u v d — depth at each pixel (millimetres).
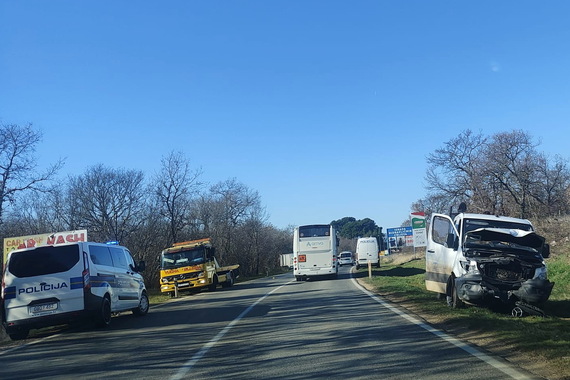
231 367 7547
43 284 12039
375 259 43281
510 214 33531
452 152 37188
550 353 7098
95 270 12789
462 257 11570
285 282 30500
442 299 14414
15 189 25016
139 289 15531
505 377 6211
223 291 26641
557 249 22922
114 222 37219
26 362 9016
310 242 28688
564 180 34969
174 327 12320
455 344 8234
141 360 8445
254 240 63844
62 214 37094
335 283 25297
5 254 18453
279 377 6812
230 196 56656
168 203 36969
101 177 37562
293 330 10641
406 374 6605
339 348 8477
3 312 11977
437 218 14422
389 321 11078
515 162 33969
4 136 24812
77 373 7785
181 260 26578
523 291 10398
